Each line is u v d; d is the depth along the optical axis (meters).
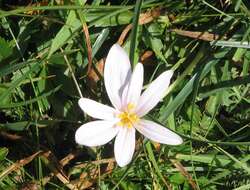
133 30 0.24
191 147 0.26
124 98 0.23
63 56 0.26
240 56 0.26
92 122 0.23
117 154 0.23
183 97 0.26
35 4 0.26
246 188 0.26
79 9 0.25
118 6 0.25
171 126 0.26
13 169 0.26
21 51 0.26
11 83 0.26
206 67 0.26
